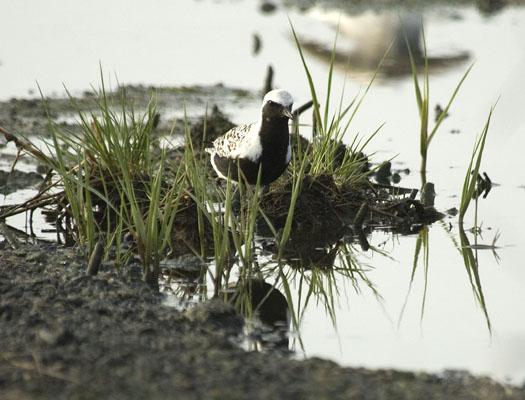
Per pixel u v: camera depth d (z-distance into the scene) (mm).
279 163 13812
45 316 10320
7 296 10734
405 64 22578
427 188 15422
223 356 9461
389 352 10047
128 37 24609
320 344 10242
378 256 13375
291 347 10133
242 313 11109
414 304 11555
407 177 16500
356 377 9117
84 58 22641
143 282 11641
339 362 9750
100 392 8586
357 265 13047
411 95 20562
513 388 8984
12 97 19797
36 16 26453
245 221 14039
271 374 9062
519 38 24500
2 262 11945
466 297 11797
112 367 9117
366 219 14617
